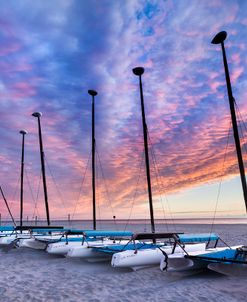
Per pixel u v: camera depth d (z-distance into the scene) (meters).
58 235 18.97
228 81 15.70
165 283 8.93
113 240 15.38
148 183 18.42
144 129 19.33
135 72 19.98
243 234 27.64
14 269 11.45
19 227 17.64
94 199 23.28
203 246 13.22
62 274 10.37
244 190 14.34
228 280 9.15
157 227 53.19
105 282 9.09
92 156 23.91
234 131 15.07
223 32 15.94
